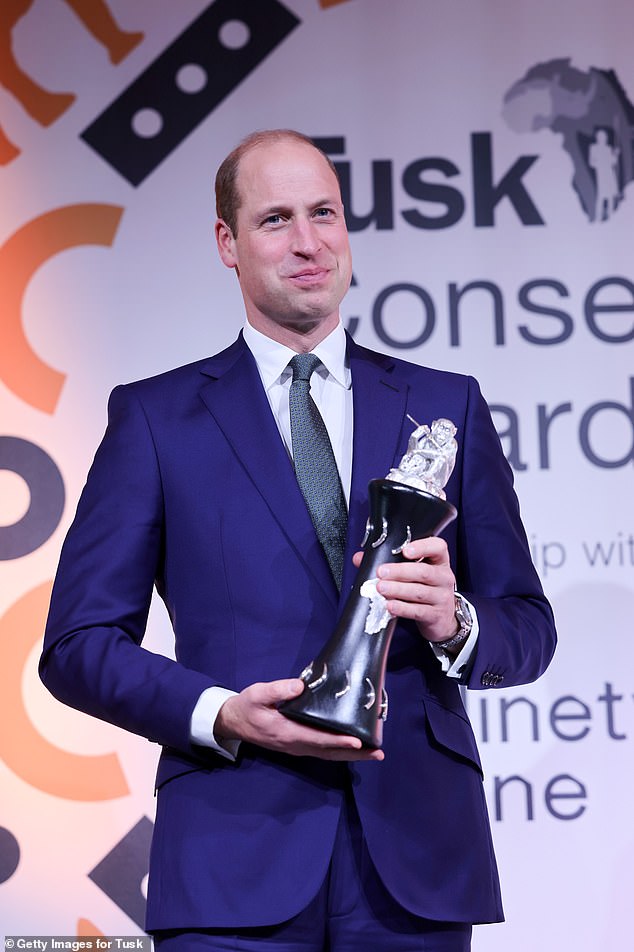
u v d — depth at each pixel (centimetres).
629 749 1012
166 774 569
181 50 1063
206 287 1052
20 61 1061
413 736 560
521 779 1009
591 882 999
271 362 630
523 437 1038
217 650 568
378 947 540
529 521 1030
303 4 1062
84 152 1059
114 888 1001
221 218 661
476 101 1061
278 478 583
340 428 620
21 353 1043
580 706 1015
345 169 1056
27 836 1004
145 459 603
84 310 1048
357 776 545
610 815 1006
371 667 504
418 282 1049
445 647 558
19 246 1050
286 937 534
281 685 498
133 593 590
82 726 1016
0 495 1030
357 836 546
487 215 1055
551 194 1057
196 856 539
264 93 1062
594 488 1034
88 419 1040
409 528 520
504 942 993
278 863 532
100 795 1010
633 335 1047
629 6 1066
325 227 614
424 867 540
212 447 598
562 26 1064
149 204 1056
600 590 1025
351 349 644
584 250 1052
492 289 1050
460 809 560
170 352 1048
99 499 605
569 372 1044
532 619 600
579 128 1061
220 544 577
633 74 1062
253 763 550
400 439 600
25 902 998
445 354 1045
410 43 1063
